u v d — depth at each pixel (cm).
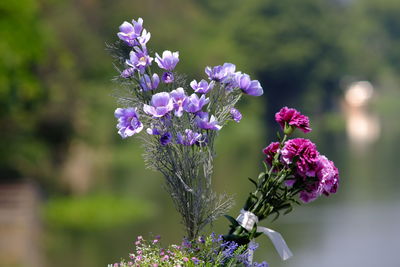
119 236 2330
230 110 361
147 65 360
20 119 2939
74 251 1983
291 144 365
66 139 3112
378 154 5481
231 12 10200
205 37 8019
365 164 4831
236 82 362
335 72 10412
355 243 2303
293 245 2261
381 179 4028
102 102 4106
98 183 3631
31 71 2992
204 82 358
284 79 9931
